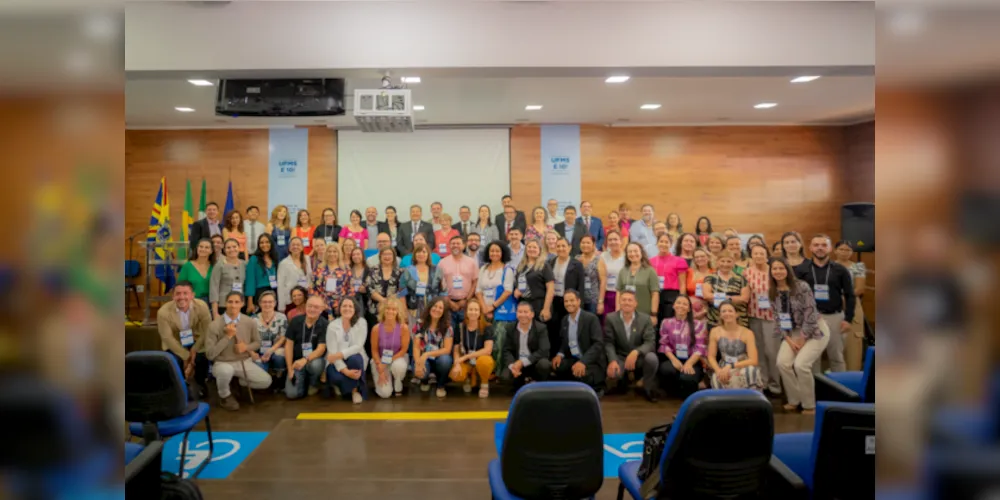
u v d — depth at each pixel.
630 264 4.89
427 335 4.56
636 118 7.29
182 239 7.11
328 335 4.41
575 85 5.48
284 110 3.94
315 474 3.03
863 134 7.58
